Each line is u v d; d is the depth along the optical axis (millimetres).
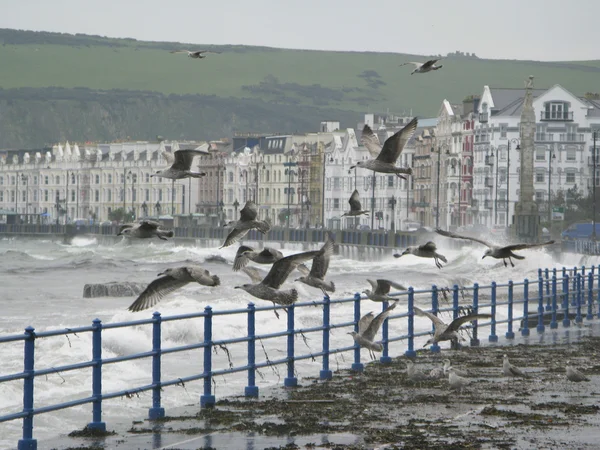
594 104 177375
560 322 40594
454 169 182750
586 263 94312
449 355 29203
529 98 122000
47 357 28891
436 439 17141
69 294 64812
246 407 20656
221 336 34906
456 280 74250
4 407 21953
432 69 19188
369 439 17188
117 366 27328
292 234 163875
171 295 54188
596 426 18281
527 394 21938
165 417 19578
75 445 17062
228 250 161000
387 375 25094
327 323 24625
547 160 170375
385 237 131375
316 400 21406
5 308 52719
